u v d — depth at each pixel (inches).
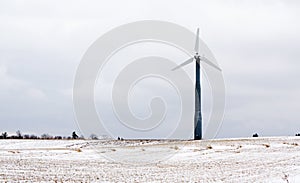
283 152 1754.4
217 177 1079.6
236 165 1381.6
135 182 985.5
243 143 2169.0
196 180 1023.6
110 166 1365.7
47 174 1120.2
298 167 1275.8
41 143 2605.8
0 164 1348.4
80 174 1135.6
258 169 1248.2
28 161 1478.8
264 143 2148.1
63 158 1631.4
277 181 960.3
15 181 970.7
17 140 2876.5
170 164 1439.5
